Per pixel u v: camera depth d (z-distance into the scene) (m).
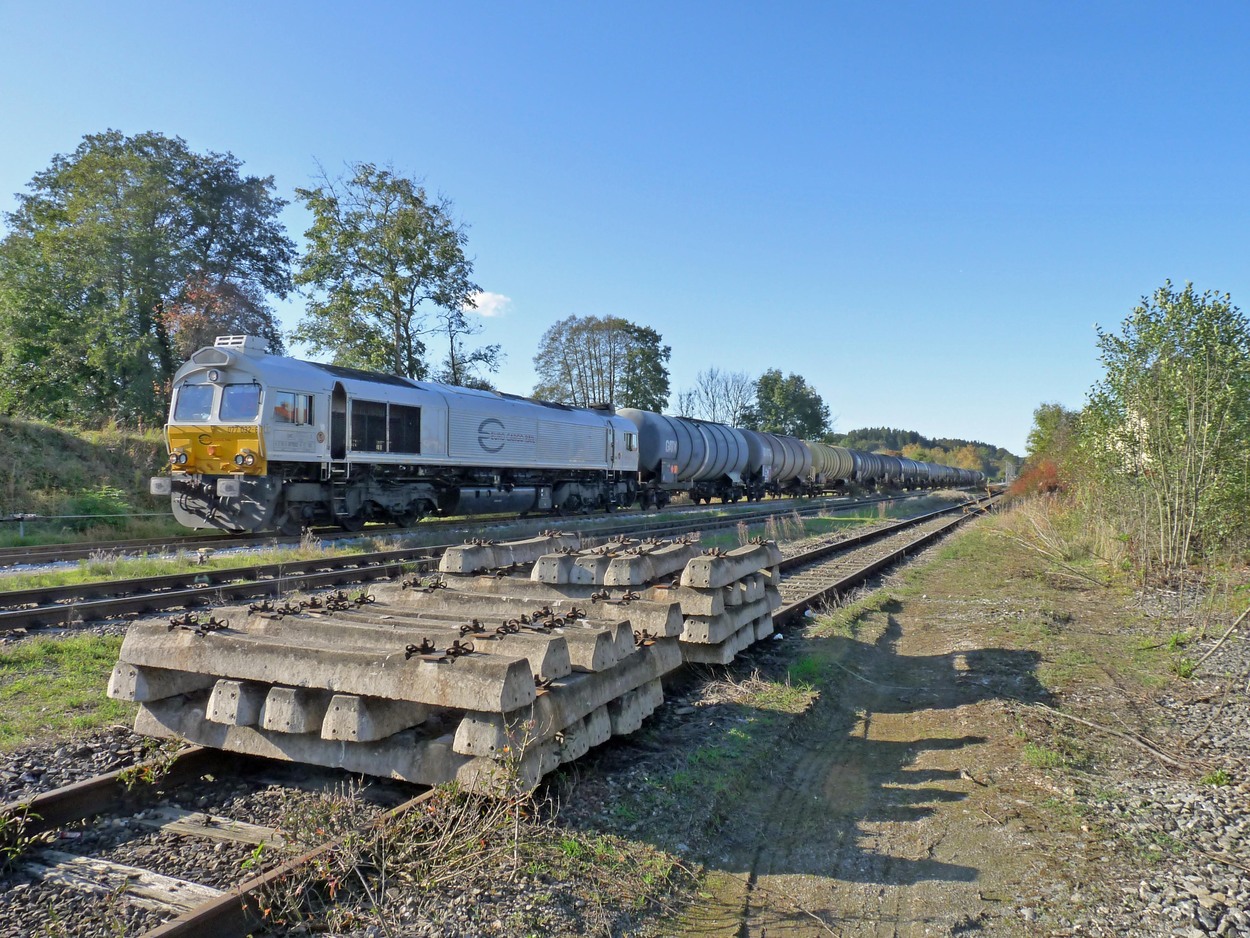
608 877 3.55
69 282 31.83
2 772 4.36
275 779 4.49
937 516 32.03
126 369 31.53
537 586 6.48
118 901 3.18
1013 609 10.85
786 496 46.22
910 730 6.07
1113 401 14.73
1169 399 13.56
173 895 3.21
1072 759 5.24
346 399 16.41
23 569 12.07
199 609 9.45
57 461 20.17
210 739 4.39
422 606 5.83
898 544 19.11
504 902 3.23
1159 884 3.66
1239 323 13.12
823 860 4.00
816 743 5.77
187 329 31.30
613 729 4.84
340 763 4.13
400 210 32.94
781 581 12.50
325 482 16.14
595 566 6.54
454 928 3.05
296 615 5.00
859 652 8.43
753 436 39.16
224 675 4.25
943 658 8.28
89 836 3.80
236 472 14.78
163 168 33.78
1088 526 17.23
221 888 3.27
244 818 4.00
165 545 14.52
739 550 7.45
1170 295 13.70
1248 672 7.41
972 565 15.96
